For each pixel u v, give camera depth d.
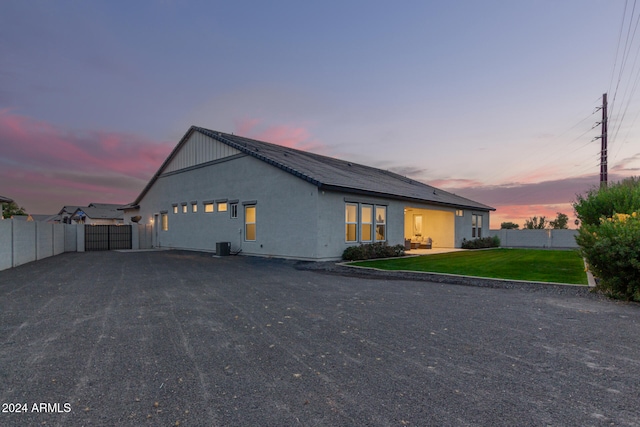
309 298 6.75
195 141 20.47
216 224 18.77
